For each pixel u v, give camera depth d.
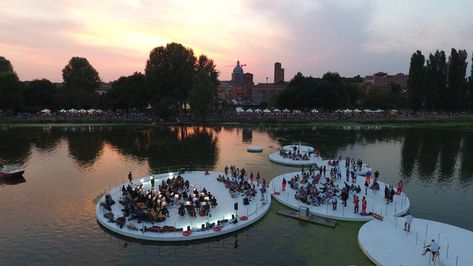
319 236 32.84
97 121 121.81
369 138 95.31
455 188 50.12
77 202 42.41
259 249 30.50
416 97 149.12
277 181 48.88
